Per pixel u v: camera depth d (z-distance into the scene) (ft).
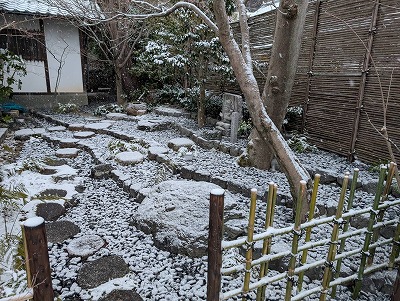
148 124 19.12
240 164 12.16
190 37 16.29
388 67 10.37
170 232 7.59
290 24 9.04
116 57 25.21
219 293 4.31
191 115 21.35
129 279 6.46
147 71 26.09
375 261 6.48
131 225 8.79
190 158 12.97
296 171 7.68
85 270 6.66
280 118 10.45
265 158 11.67
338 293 6.17
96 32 26.40
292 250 4.99
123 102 26.27
